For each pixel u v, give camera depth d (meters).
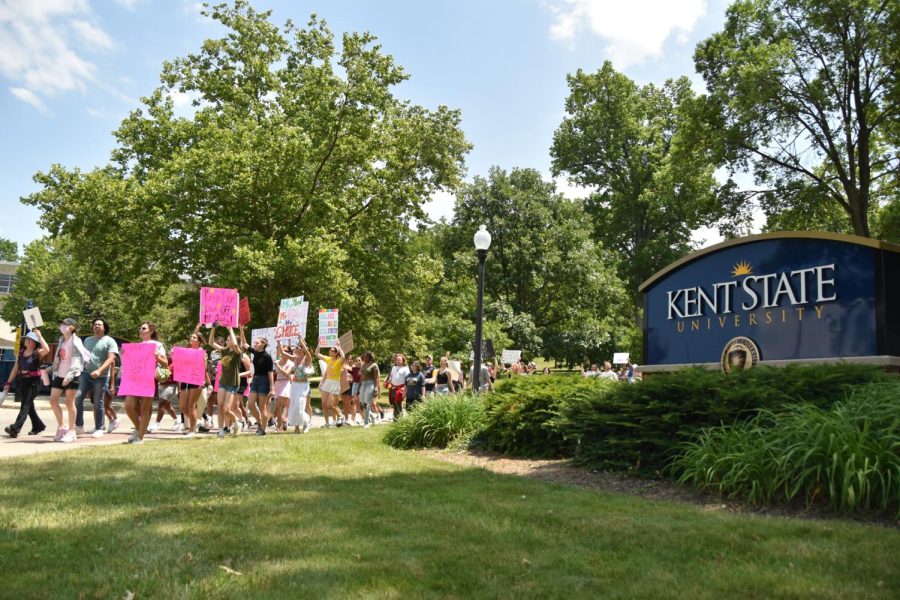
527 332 42.34
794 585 3.77
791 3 28.23
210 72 29.64
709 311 10.95
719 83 29.77
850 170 29.03
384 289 29.77
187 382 12.46
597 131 49.59
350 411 17.88
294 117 28.05
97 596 3.60
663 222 50.78
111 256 26.50
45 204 25.70
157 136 28.25
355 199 29.33
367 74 27.92
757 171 31.34
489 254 47.34
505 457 9.91
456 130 34.34
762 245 10.25
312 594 3.66
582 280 45.69
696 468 6.80
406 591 3.74
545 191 48.94
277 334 14.66
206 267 26.34
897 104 27.80
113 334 45.75
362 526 5.25
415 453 10.57
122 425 15.22
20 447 10.12
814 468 5.76
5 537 4.74
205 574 3.99
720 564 4.22
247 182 24.70
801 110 28.41
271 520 5.41
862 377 7.18
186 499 6.20
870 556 4.30
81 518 5.37
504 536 4.98
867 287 8.84
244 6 30.19
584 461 8.46
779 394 7.17
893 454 5.57
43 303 46.66
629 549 4.63
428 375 20.25
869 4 26.70
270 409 15.92
